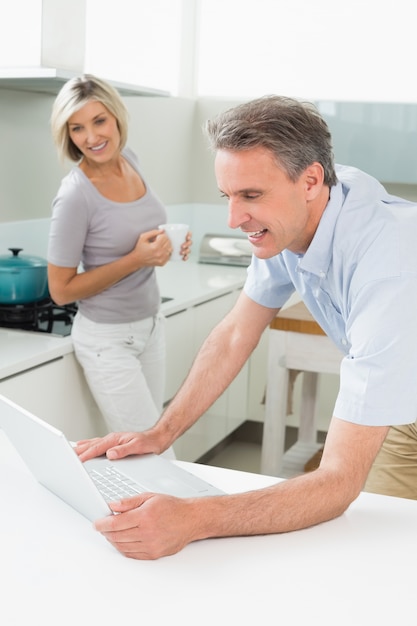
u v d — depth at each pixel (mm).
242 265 4355
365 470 1408
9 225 3176
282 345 3074
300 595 1169
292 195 1429
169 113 4438
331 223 1502
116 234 2717
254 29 4512
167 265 4352
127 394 2740
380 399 1377
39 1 2658
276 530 1357
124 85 2971
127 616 1105
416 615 1128
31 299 2902
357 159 4121
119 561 1260
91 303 2727
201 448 3816
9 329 2869
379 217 1483
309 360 3049
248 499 1354
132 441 1663
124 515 1272
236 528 1331
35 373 2537
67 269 2676
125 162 2811
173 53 4566
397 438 2016
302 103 1470
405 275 1391
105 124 2621
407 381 1379
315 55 4379
